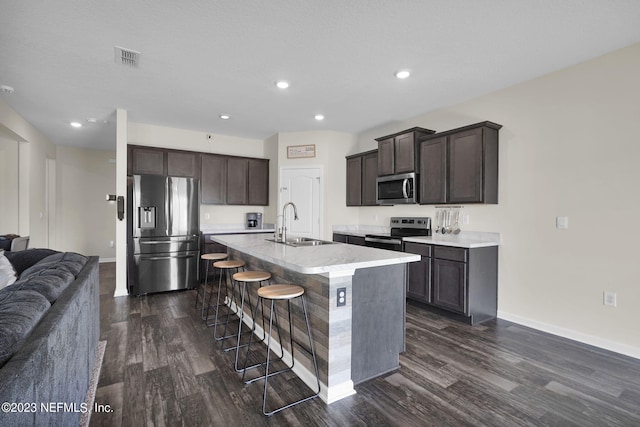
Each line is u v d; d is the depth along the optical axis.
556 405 1.90
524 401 1.94
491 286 3.41
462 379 2.18
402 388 2.07
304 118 4.56
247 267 3.29
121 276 4.20
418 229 4.26
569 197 2.92
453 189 3.58
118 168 4.12
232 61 2.83
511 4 2.04
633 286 2.55
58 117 4.46
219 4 2.05
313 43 2.53
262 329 2.84
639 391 2.05
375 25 2.28
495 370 2.31
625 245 2.59
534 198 3.16
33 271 1.85
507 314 3.37
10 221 4.65
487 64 2.88
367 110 4.17
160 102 3.87
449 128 4.01
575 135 2.88
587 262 2.80
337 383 1.98
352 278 2.07
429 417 1.78
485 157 3.31
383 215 5.02
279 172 5.39
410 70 3.00
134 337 2.84
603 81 2.71
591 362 2.43
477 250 3.26
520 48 2.59
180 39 2.47
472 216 3.71
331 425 1.71
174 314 3.49
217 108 4.11
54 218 6.21
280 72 3.05
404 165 4.16
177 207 4.49
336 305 1.98
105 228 6.86
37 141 5.13
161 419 1.75
